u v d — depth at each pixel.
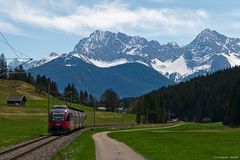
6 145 61.34
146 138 84.38
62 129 97.62
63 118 98.06
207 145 61.12
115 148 56.62
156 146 58.84
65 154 47.09
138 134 107.00
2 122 127.94
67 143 67.31
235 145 61.34
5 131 97.62
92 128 141.50
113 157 43.62
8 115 158.75
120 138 85.00
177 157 42.28
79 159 41.59
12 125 122.75
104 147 58.66
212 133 116.38
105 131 131.75
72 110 108.19
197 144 63.69
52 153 48.22
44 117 169.25
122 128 161.50
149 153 47.47
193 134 108.00
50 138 80.00
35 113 181.38
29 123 139.25
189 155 44.44
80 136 91.12
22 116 162.38
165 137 89.06
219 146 58.88
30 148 54.84
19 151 50.22
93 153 47.94
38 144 62.53
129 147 58.69
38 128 121.06
